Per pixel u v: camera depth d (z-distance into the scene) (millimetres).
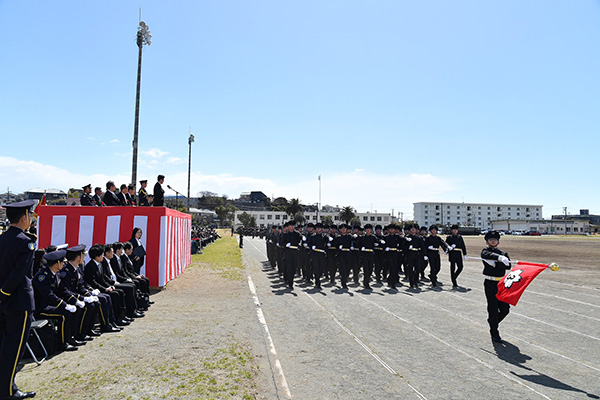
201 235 34844
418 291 12469
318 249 13195
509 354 6336
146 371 5152
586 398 4723
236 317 8453
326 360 5973
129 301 8156
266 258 24703
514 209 184875
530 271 6574
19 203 4543
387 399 4648
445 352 6414
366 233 13305
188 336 6867
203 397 4375
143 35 20250
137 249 10227
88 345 6309
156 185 13570
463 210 178000
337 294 11773
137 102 19891
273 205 150625
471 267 20766
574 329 7887
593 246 42312
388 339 7086
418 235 14414
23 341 4492
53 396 4363
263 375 5266
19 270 4312
